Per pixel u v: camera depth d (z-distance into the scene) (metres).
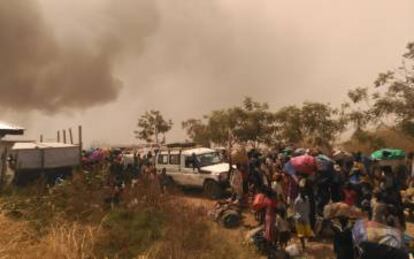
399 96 25.55
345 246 8.59
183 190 18.73
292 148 16.39
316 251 10.48
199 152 18.36
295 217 10.75
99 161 20.52
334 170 11.84
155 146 21.59
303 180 10.99
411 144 24.56
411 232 11.44
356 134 26.28
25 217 11.20
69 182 14.12
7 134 17.39
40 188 14.08
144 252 9.56
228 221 12.81
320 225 11.26
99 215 12.00
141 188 14.55
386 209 8.52
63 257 8.73
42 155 19.19
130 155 21.83
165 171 18.27
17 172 18.50
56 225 10.30
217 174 17.09
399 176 13.63
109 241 10.07
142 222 11.69
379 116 25.98
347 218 9.51
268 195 10.91
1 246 8.88
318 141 15.12
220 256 9.95
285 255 9.71
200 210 13.29
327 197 11.86
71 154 20.00
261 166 14.65
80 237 9.73
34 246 9.04
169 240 10.31
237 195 14.66
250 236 11.05
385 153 13.97
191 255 9.71
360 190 11.36
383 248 7.25
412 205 12.70
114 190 14.20
